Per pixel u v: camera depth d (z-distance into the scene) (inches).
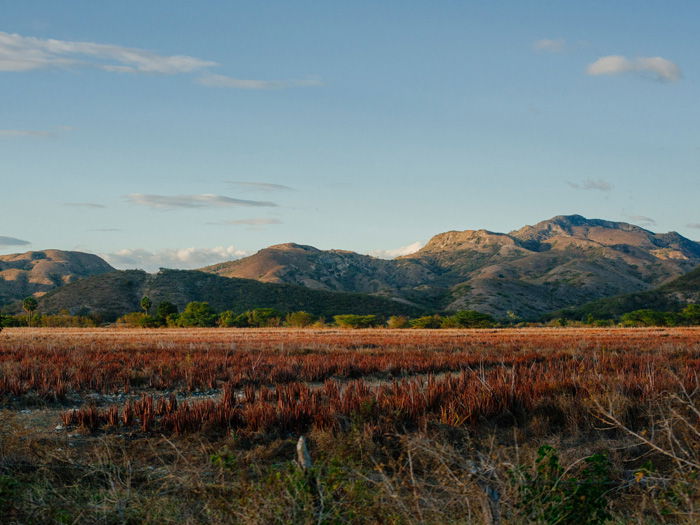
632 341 1462.8
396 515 205.3
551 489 212.1
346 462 296.4
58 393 575.8
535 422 407.5
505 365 870.4
